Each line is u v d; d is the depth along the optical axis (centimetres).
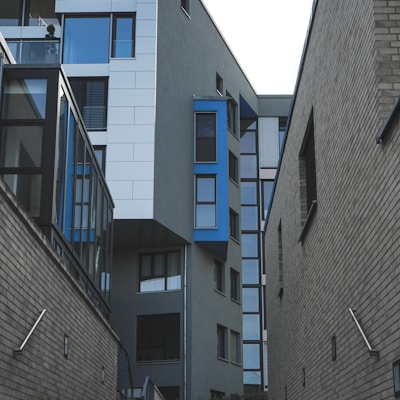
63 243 1183
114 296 3150
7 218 685
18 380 726
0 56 1163
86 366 1137
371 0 727
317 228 1123
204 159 3225
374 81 718
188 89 3225
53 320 888
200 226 3155
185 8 3347
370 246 754
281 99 4438
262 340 4056
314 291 1152
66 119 1245
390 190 670
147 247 3166
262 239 4219
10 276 698
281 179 1692
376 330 734
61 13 2938
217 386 3228
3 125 1155
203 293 3186
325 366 1042
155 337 3094
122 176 2803
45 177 1126
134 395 1797
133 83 2889
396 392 657
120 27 2955
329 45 980
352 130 830
